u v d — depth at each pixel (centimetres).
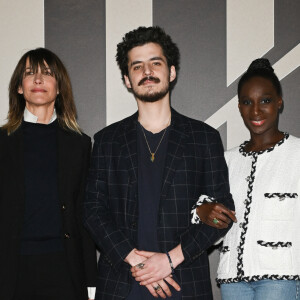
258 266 175
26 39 260
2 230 193
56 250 196
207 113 255
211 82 255
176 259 175
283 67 253
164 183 183
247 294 181
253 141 198
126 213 185
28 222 193
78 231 206
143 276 174
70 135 212
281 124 254
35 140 205
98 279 188
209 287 184
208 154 190
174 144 189
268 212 179
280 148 188
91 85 259
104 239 181
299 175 180
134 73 193
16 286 189
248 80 197
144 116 196
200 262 185
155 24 256
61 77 216
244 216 184
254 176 188
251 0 254
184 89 256
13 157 199
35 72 209
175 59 203
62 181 202
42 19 259
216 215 176
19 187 195
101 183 194
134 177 186
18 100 213
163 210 182
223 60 255
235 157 201
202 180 191
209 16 255
